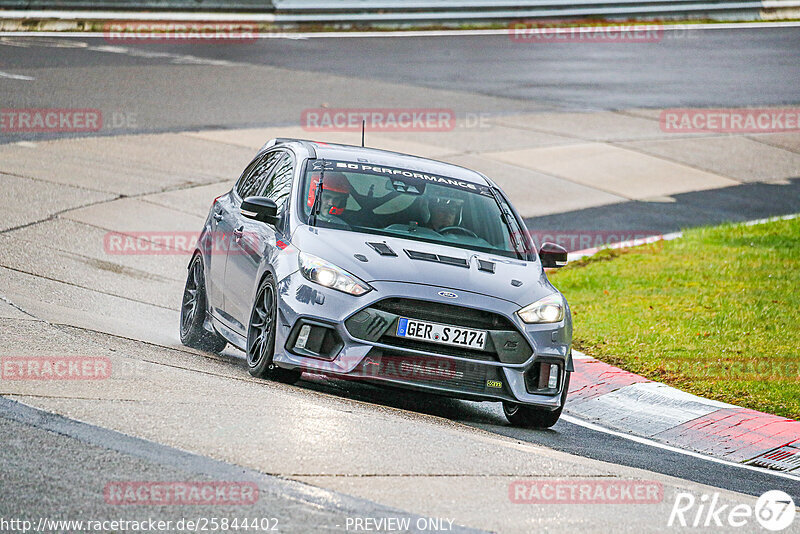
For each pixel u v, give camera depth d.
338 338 26.02
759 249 56.03
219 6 119.12
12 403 21.44
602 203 67.69
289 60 103.62
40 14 109.19
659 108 96.25
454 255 28.42
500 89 98.69
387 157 32.88
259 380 27.23
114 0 113.50
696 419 31.36
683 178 76.12
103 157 63.47
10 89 77.44
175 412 22.02
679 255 54.69
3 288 36.12
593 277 49.84
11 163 59.09
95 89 81.38
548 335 27.28
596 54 119.62
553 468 21.75
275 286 27.30
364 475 19.38
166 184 59.66
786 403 32.97
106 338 30.33
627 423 31.31
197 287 34.62
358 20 126.75
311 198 29.72
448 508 18.08
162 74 90.75
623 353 37.91
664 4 140.88
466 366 26.38
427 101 90.88
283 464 19.41
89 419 20.89
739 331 40.66
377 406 26.30
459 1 131.62
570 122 88.69
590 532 17.64
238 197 34.69
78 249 46.06
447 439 22.88
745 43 129.38
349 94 90.38
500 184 68.75
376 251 27.52
